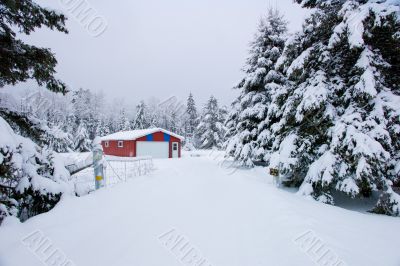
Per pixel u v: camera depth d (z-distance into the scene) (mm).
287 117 8648
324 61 7559
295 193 7594
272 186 8711
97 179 6945
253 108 13820
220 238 3703
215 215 4848
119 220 4387
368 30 6625
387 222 4785
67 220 4191
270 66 14422
